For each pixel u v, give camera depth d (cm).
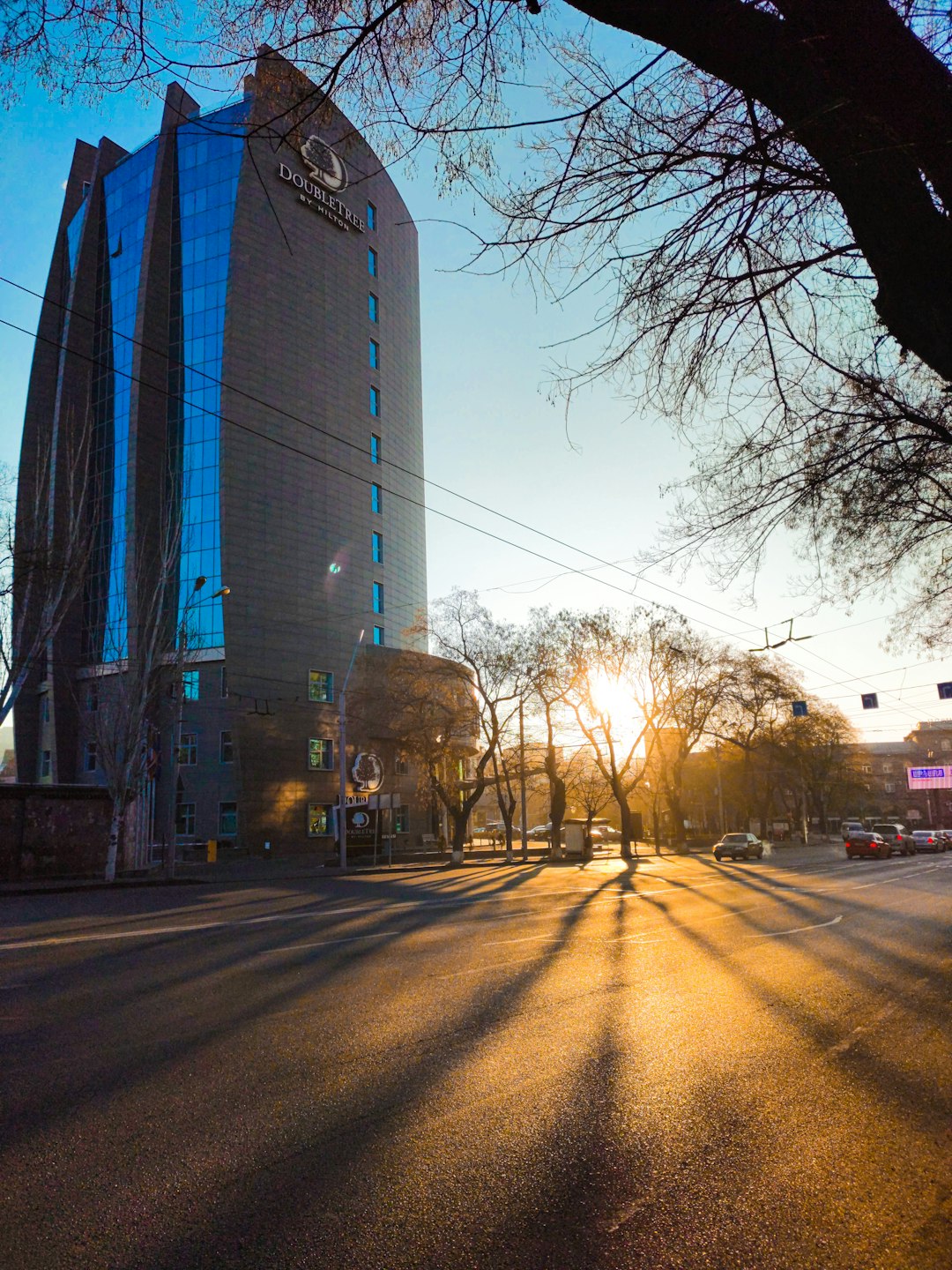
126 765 2923
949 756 9575
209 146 6259
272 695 5506
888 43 289
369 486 6612
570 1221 336
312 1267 301
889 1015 722
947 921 1462
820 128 338
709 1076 540
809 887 2278
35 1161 402
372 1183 374
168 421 5950
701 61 340
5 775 8412
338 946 1127
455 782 4178
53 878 3009
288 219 6275
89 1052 598
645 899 1917
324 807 5612
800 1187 366
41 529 2664
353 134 418
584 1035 649
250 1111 471
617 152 450
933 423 683
